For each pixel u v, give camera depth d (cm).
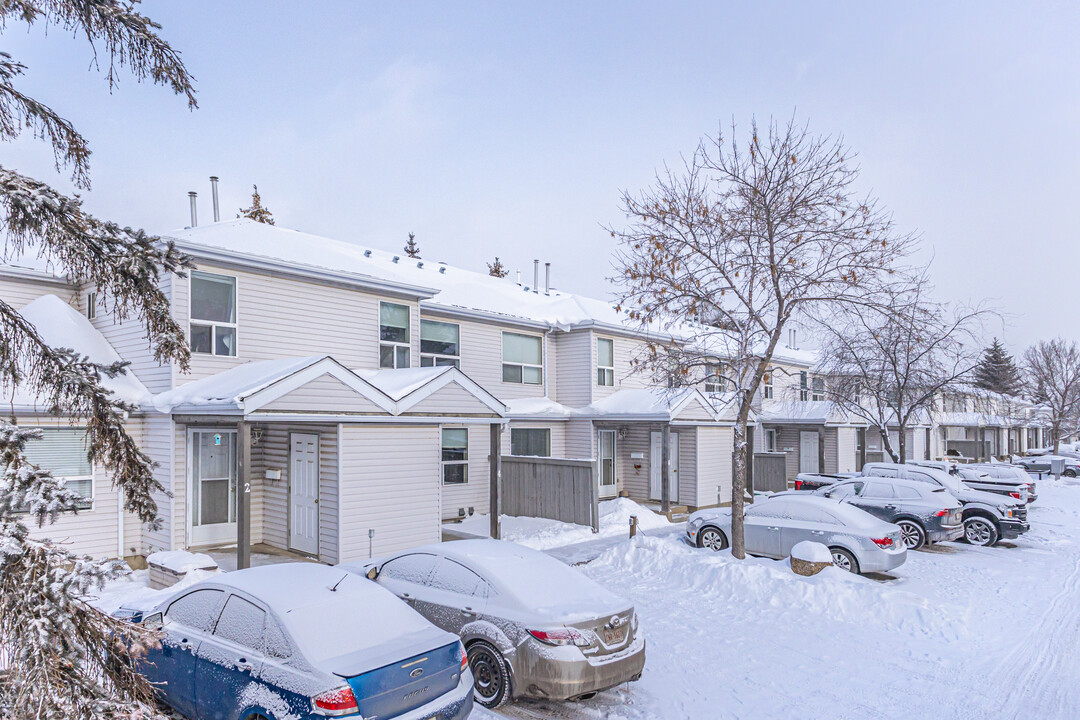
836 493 1642
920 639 901
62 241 441
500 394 1992
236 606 566
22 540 350
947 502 1523
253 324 1322
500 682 654
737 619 971
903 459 1941
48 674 316
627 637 666
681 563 1199
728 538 1365
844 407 2319
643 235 1302
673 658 813
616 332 2180
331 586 593
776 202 1252
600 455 2156
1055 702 704
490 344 1977
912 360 1925
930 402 2088
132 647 363
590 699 693
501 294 2253
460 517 1767
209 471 1279
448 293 1972
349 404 1182
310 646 505
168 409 1156
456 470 1777
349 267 1548
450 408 1362
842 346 2102
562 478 1677
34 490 372
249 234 1530
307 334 1412
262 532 1368
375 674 485
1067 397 4650
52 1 461
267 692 500
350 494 1192
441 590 735
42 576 335
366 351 1521
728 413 2156
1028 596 1138
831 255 1260
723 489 2130
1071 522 2019
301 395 1110
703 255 1266
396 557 809
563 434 2100
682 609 1016
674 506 2023
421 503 1309
